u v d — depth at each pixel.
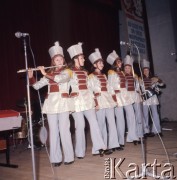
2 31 5.90
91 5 7.97
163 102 8.65
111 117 4.71
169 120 8.52
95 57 4.78
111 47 8.41
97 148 4.34
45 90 6.20
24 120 5.47
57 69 4.07
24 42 3.02
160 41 8.73
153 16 8.88
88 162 4.04
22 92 6.16
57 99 3.99
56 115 4.03
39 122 5.41
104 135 4.71
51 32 6.83
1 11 5.90
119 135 4.95
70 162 4.04
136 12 8.46
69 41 7.23
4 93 5.89
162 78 8.69
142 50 8.47
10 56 6.01
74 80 4.30
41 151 5.22
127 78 5.27
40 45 6.57
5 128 4.21
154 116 5.92
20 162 4.44
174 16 8.61
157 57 8.78
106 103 4.60
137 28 8.38
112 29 8.54
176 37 8.55
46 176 3.52
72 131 6.97
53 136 4.02
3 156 5.12
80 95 4.27
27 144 6.03
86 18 7.79
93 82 4.60
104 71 7.95
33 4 6.53
